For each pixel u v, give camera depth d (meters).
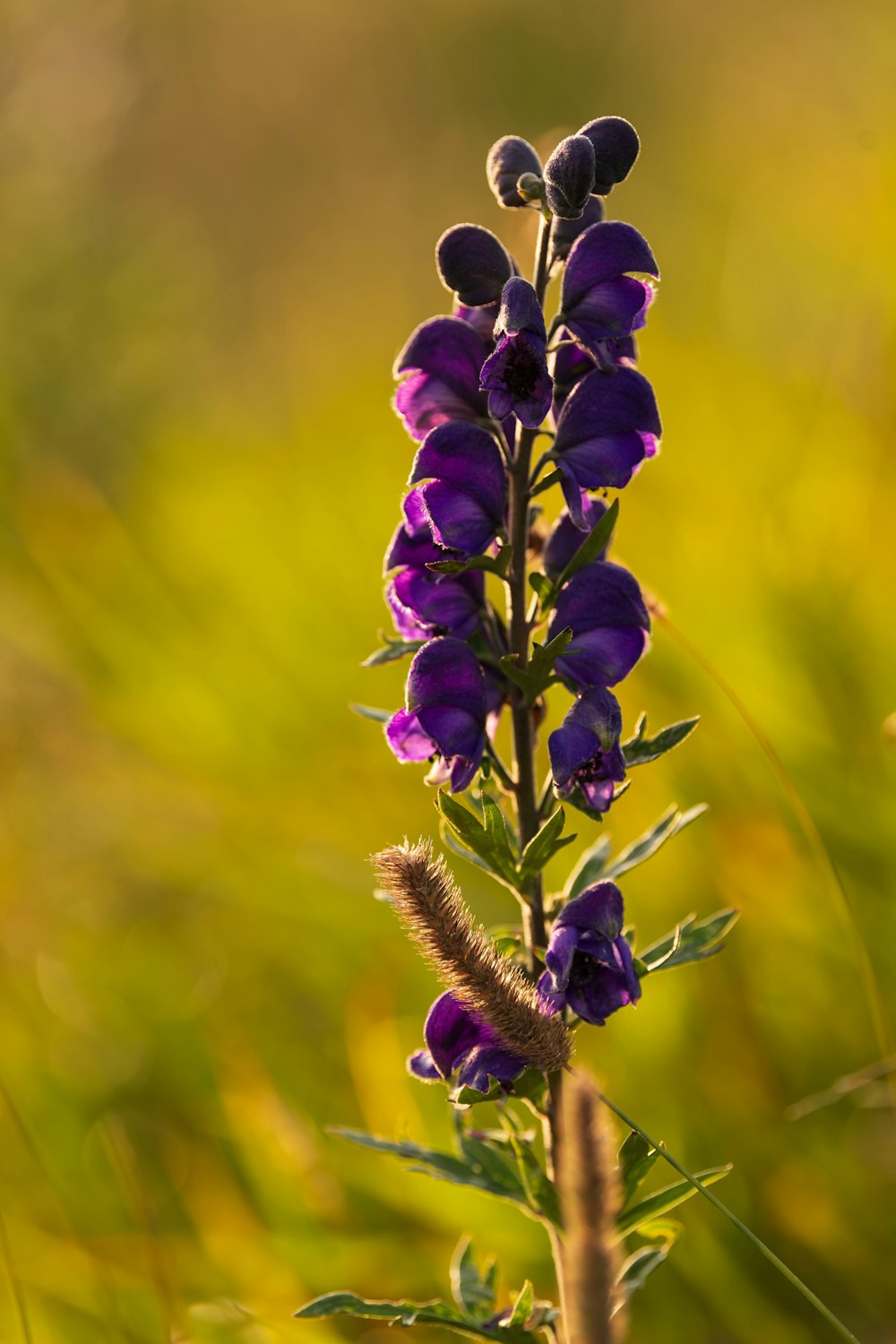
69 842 8.91
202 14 18.95
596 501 3.96
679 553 8.68
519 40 18.66
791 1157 5.86
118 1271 5.64
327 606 10.23
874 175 10.49
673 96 17.45
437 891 3.26
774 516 8.85
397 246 17.70
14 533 11.18
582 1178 2.59
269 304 18.19
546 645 3.54
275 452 13.72
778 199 11.81
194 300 16.14
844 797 6.92
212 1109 6.80
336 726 9.32
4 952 8.05
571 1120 2.62
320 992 7.43
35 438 13.86
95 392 14.48
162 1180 6.42
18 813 9.11
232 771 9.17
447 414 3.87
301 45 19.03
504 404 3.40
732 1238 5.66
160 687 9.75
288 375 16.19
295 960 7.66
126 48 17.92
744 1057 6.25
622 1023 6.31
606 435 3.69
